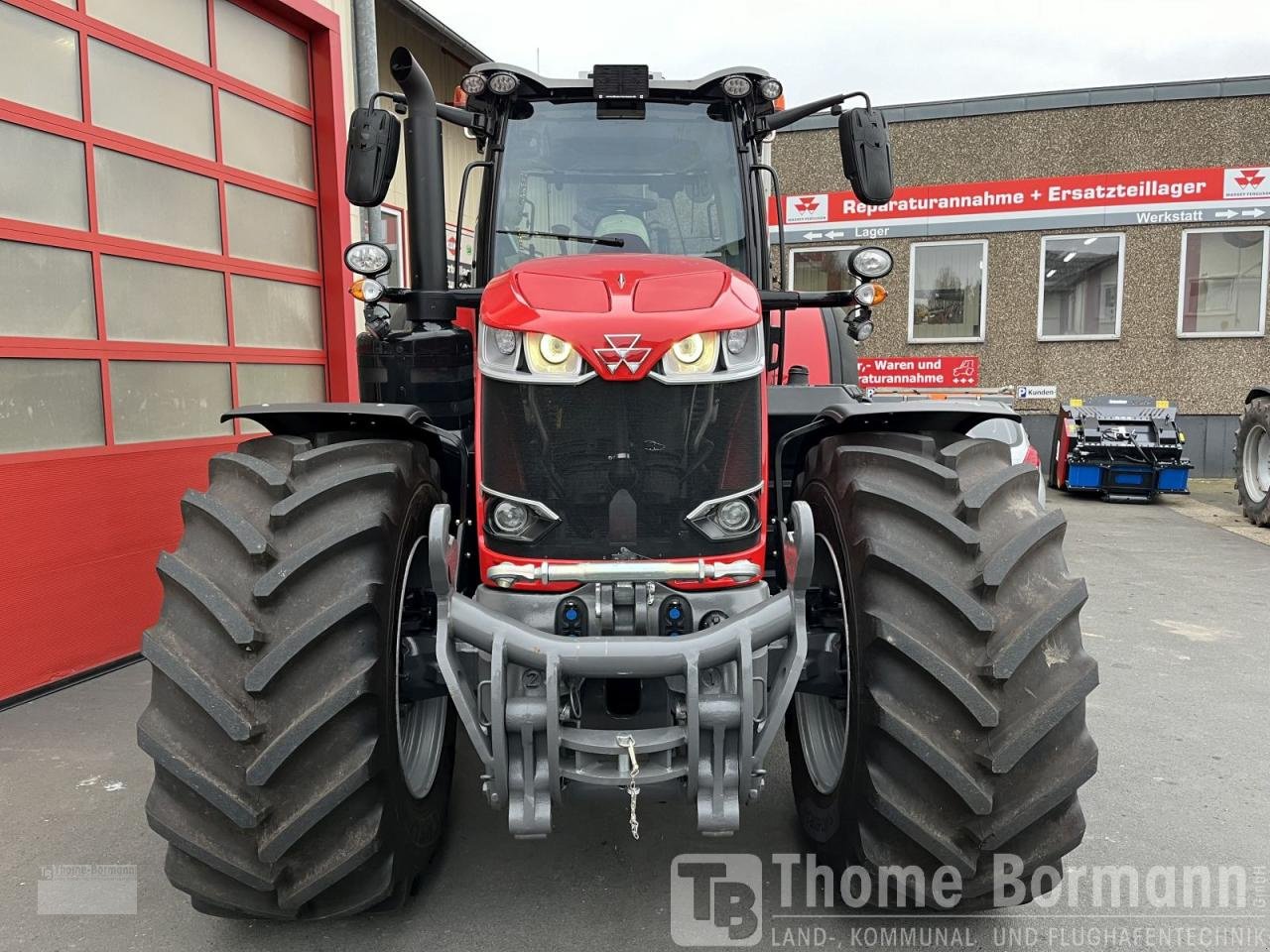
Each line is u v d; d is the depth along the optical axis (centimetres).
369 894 206
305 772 190
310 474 212
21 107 382
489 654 201
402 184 769
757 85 298
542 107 308
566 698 202
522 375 215
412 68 258
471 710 201
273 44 541
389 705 204
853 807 208
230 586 195
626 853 264
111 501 423
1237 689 405
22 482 380
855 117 270
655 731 199
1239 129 1131
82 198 413
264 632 190
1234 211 1140
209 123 491
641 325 213
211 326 493
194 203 481
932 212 1221
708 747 201
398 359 296
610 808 291
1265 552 719
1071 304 1204
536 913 234
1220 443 1180
